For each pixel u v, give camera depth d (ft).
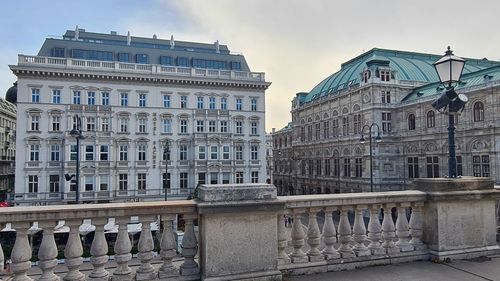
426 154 160.86
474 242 21.16
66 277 14.96
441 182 20.77
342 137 206.39
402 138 174.81
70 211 14.88
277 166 318.04
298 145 265.54
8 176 248.73
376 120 177.47
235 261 16.38
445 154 149.89
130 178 162.81
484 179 22.02
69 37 201.57
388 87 179.83
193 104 175.73
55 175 153.07
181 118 172.14
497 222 24.81
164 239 16.52
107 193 157.07
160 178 167.43
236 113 180.24
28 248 14.47
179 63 199.62
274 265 17.04
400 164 176.55
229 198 16.38
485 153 133.28
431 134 156.35
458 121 144.36
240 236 16.53
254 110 184.14
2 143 238.27
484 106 134.00
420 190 22.07
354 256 19.15
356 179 191.62
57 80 154.81
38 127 152.25
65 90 155.84
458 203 20.99
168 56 197.98
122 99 164.96
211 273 15.96
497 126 127.44
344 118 207.31
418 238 21.07
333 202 19.08
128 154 163.32
